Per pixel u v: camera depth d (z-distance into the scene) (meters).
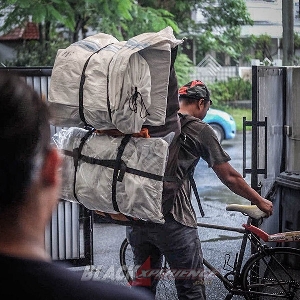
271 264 6.70
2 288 1.55
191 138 5.48
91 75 4.74
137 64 4.68
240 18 28.11
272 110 8.31
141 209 4.79
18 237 1.64
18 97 1.68
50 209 1.74
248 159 19.72
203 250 10.09
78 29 20.61
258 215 6.36
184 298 5.66
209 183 16.38
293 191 8.28
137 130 4.74
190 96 5.95
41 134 1.70
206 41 28.09
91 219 7.64
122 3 18.64
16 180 1.63
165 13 21.05
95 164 4.86
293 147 8.94
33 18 18.36
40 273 1.58
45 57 22.53
